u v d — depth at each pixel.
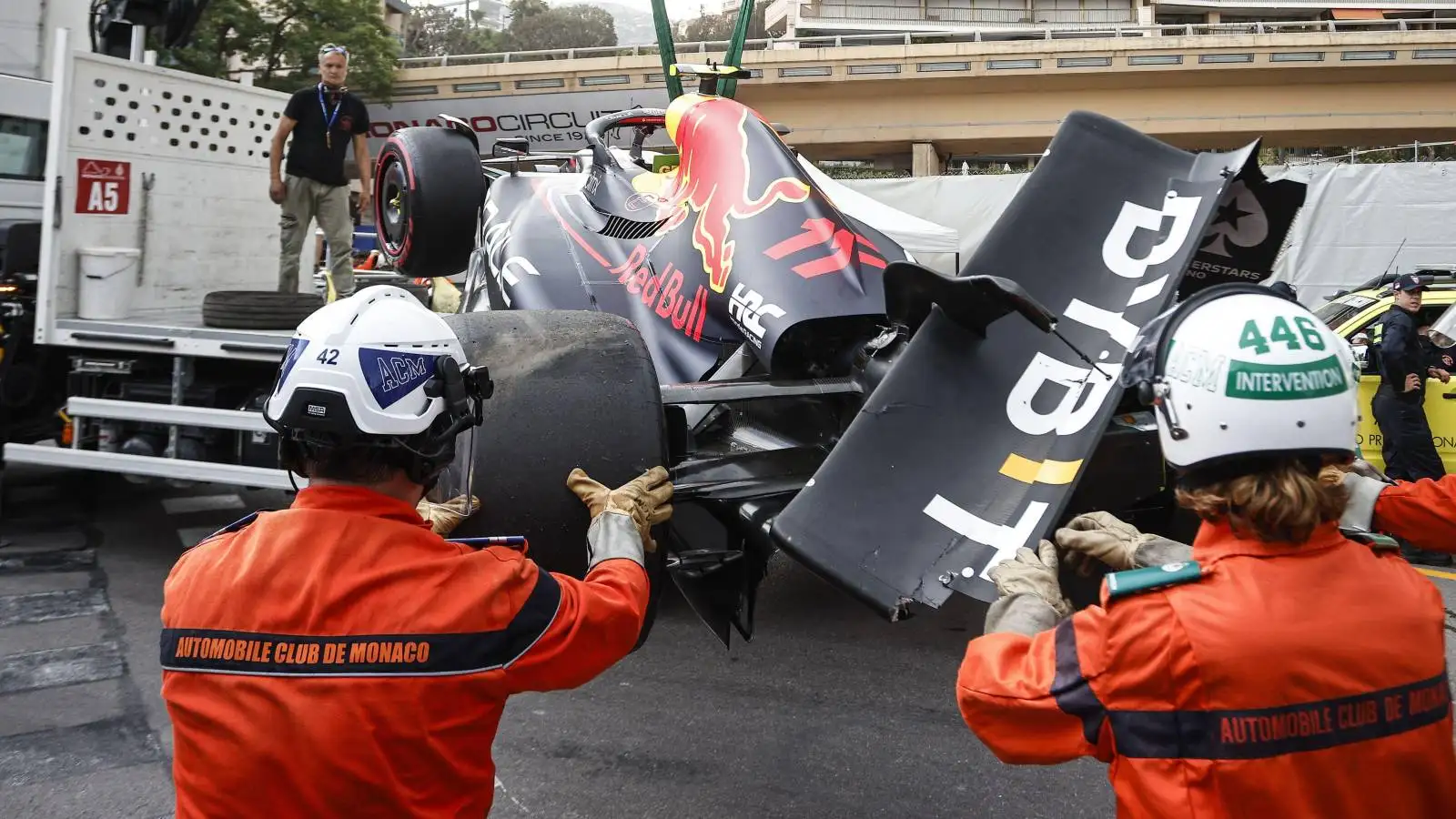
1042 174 2.92
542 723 3.79
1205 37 33.28
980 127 34.94
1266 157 24.08
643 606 1.89
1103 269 2.72
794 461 3.22
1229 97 34.47
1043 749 1.57
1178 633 1.40
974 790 3.31
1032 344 2.64
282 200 6.65
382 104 33.97
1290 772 1.37
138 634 4.59
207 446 5.27
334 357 1.61
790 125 35.50
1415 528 2.08
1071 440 2.41
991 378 2.61
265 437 5.12
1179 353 1.50
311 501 1.64
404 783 1.53
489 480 2.53
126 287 5.78
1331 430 1.43
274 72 29.34
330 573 1.56
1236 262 3.17
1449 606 5.21
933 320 2.71
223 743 1.50
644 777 3.39
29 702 3.91
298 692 1.50
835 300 3.29
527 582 1.67
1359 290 8.12
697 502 3.29
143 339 5.32
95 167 5.71
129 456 5.33
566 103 34.31
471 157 5.34
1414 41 32.84
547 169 5.94
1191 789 1.39
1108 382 2.46
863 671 4.29
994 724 1.59
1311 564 1.44
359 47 30.41
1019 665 1.58
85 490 6.94
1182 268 2.59
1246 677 1.37
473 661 1.57
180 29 6.35
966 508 2.43
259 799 1.49
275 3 29.53
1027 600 1.77
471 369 1.79
